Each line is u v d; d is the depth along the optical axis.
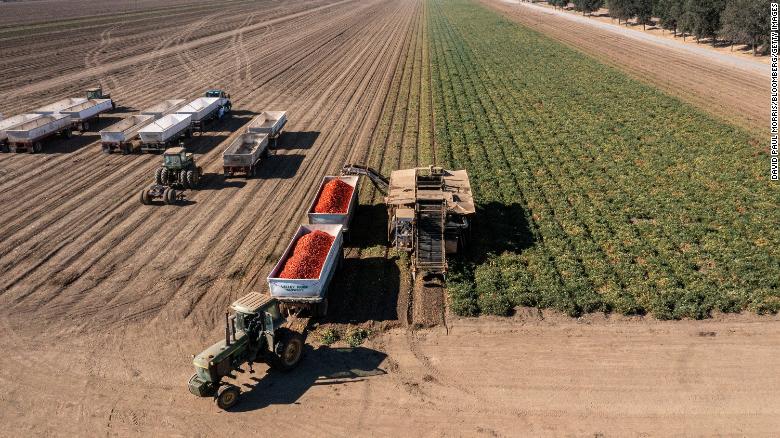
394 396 15.24
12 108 44.62
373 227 24.81
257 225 24.95
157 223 25.31
